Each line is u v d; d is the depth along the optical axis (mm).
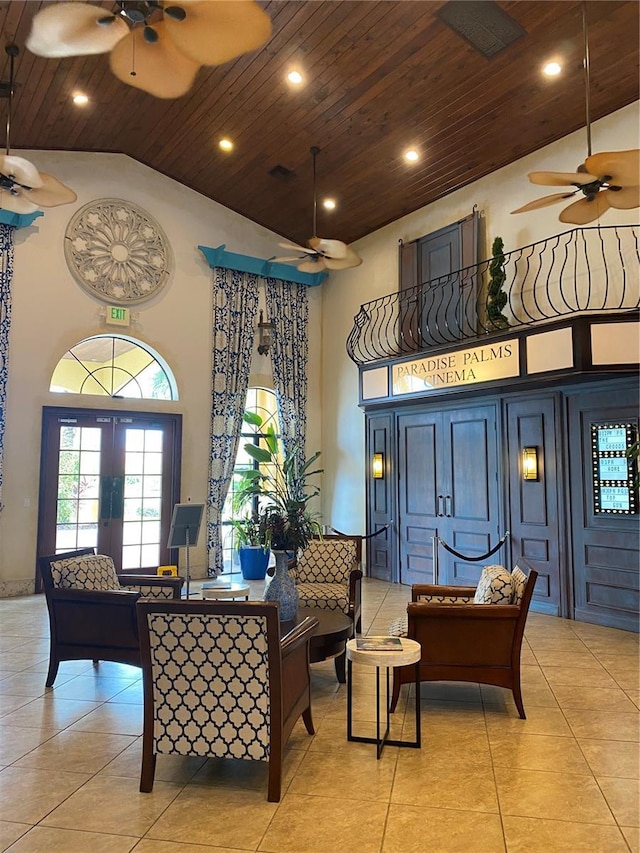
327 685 4203
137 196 7961
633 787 2771
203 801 2658
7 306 6988
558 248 6250
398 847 2318
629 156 3756
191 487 8117
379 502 8195
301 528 4285
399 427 7945
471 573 6895
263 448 9094
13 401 7004
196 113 6711
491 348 6312
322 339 9398
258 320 8828
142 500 7848
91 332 7531
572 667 4496
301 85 6000
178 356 8125
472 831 2424
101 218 7688
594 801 2650
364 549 8406
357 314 8531
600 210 4539
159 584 4629
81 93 6238
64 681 4215
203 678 2697
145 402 7879
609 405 5719
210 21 2844
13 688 4070
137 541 7793
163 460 8016
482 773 2902
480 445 6887
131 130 7227
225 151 7379
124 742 3256
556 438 6098
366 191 7645
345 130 6598
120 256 7777
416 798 2674
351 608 4637
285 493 8383
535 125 6137
